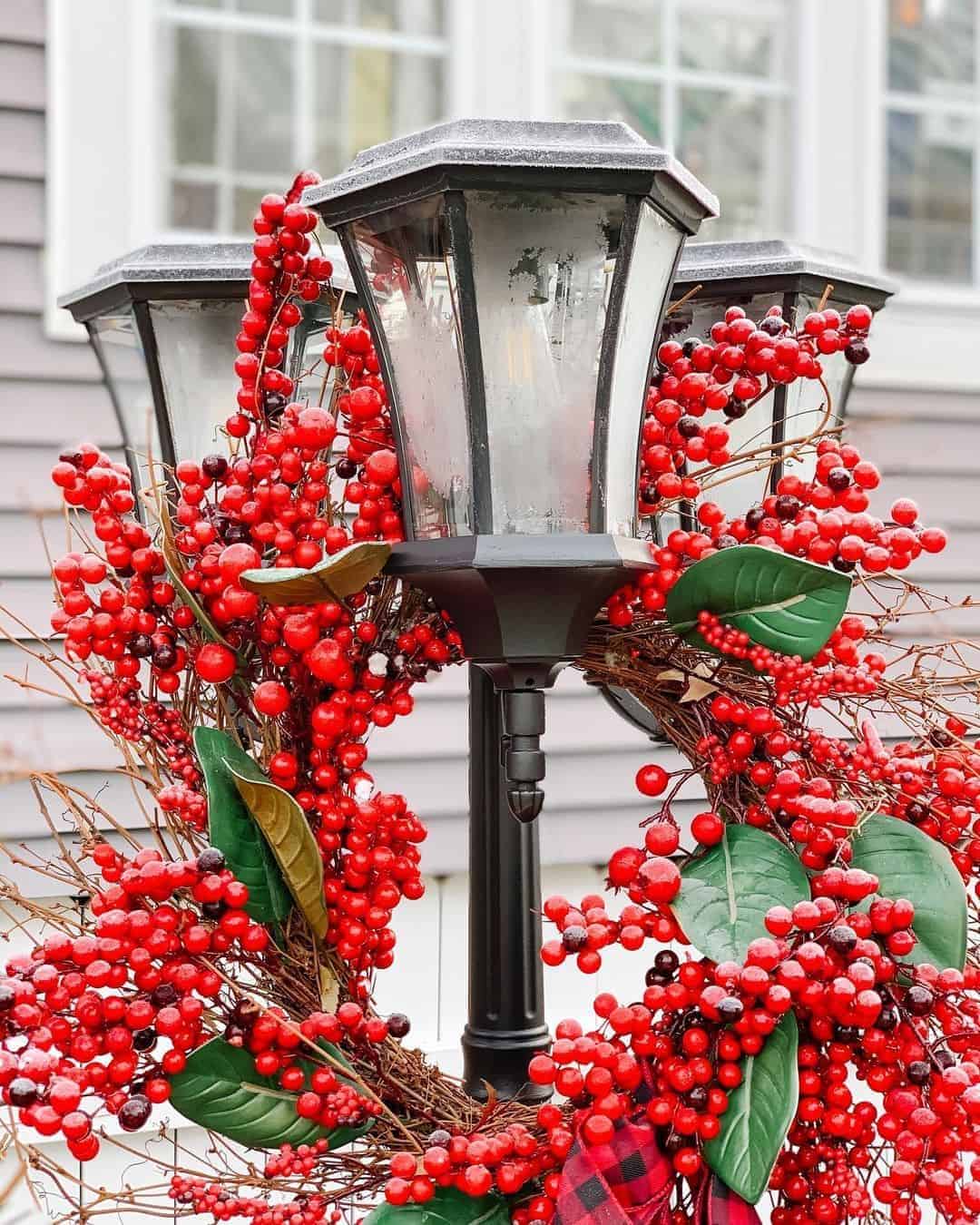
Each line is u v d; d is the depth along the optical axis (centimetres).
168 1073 99
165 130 261
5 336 228
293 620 99
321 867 100
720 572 94
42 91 233
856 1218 99
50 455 227
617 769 249
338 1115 100
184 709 112
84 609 101
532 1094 116
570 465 91
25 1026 90
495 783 121
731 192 292
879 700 119
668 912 97
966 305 284
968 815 103
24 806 206
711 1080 94
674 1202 106
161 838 113
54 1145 186
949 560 272
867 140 291
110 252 236
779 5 294
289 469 98
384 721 108
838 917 93
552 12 281
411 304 93
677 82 289
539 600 90
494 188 86
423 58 275
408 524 97
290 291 105
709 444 105
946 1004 95
